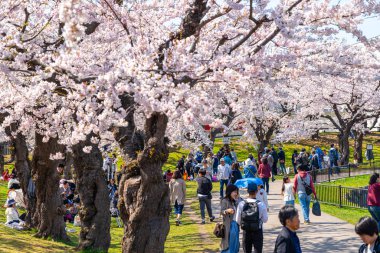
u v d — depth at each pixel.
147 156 8.98
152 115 8.90
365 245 5.52
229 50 9.20
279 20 8.43
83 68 8.91
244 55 8.79
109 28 11.23
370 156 41.88
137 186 9.43
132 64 7.47
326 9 8.88
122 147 10.20
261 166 23.47
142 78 7.68
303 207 15.89
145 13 11.18
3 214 19.12
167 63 8.34
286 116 44.66
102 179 12.96
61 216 14.80
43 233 14.64
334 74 9.77
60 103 11.71
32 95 9.57
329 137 64.19
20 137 16.47
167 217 9.46
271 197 22.92
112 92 7.48
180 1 10.36
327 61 9.59
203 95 7.43
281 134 43.88
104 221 12.94
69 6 4.79
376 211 12.55
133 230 9.29
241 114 37.62
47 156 14.54
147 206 9.14
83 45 11.30
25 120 12.46
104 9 10.01
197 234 15.48
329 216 17.50
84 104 9.94
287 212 5.93
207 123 7.53
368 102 35.88
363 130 40.84
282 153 36.22
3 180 32.19
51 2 12.15
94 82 8.03
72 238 15.60
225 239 9.83
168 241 14.59
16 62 8.59
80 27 4.87
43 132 13.34
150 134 9.02
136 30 10.13
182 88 7.64
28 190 16.17
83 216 12.87
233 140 57.50
